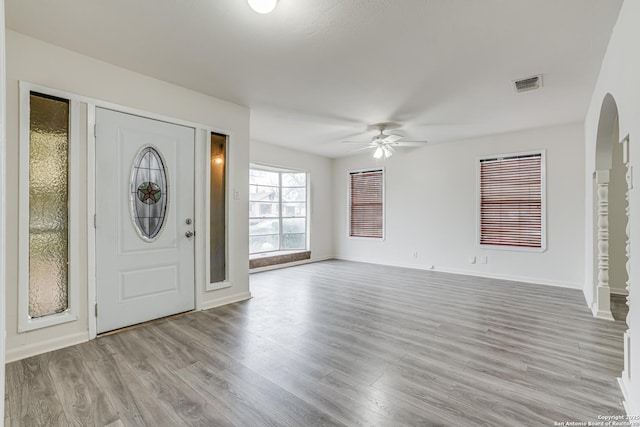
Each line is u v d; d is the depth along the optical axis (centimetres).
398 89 335
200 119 350
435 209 590
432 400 187
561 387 201
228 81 319
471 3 200
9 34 232
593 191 355
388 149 509
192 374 216
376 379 210
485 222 536
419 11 208
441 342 268
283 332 290
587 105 377
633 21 176
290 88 335
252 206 631
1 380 71
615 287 431
